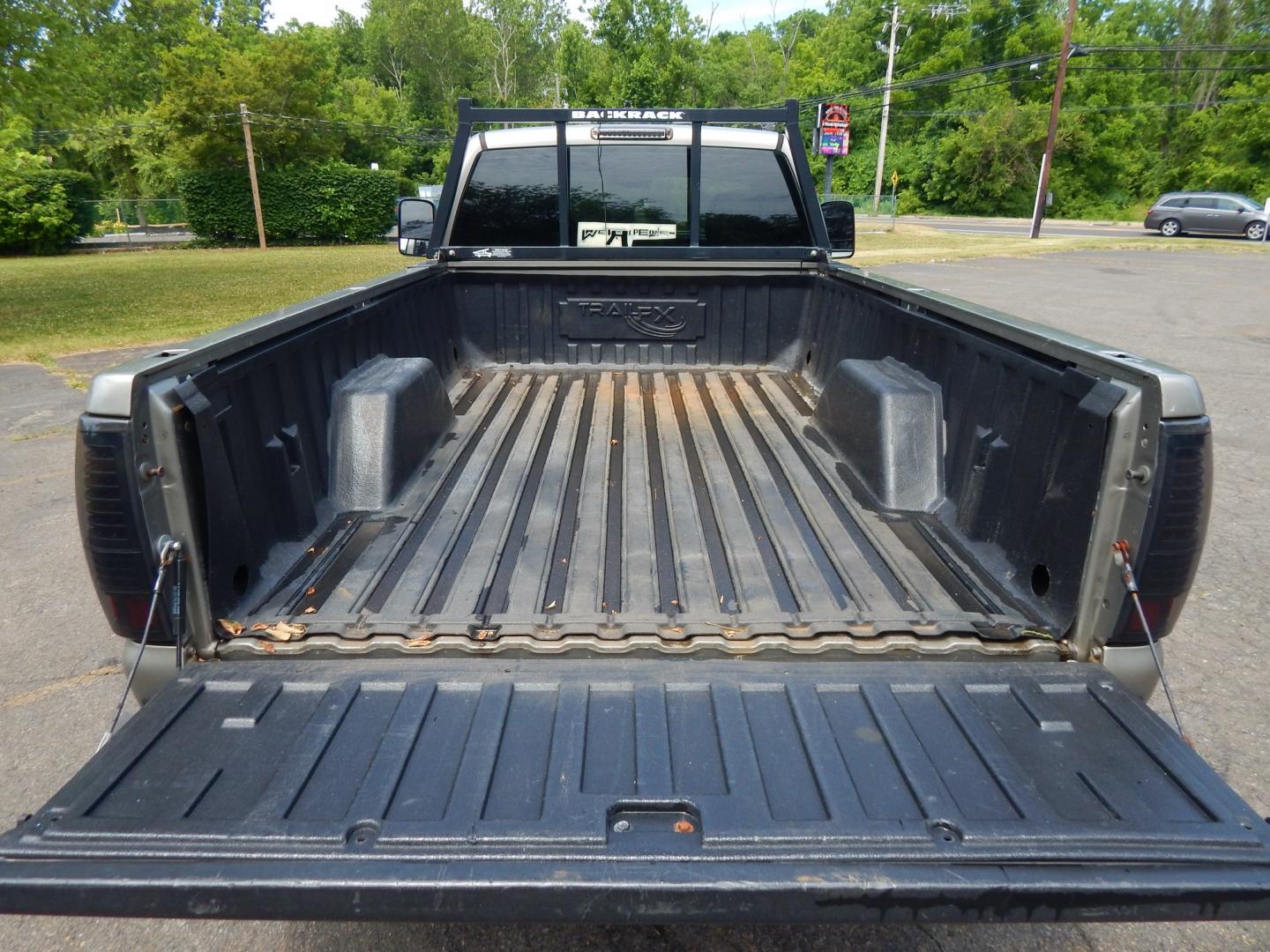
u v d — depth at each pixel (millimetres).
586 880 1291
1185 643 3646
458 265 4270
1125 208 50656
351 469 2688
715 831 1375
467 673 1801
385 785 1472
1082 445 1824
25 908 1293
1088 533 1787
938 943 2197
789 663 1857
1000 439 2285
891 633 1930
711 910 1302
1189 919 1306
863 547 2439
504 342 4480
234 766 1513
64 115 15867
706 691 1747
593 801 1440
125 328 11180
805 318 4387
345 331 2867
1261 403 7484
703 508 2746
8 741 2980
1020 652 1850
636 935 2207
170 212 41781
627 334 4461
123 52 45000
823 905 1299
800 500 2805
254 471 2121
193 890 1284
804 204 4227
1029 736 1600
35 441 6500
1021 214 52219
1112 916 1303
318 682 1758
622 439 3414
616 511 2717
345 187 34750
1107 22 56188
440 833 1370
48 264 23266
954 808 1422
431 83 71062
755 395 4031
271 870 1299
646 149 4113
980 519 2371
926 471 2729
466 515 2672
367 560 2326
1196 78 55875
